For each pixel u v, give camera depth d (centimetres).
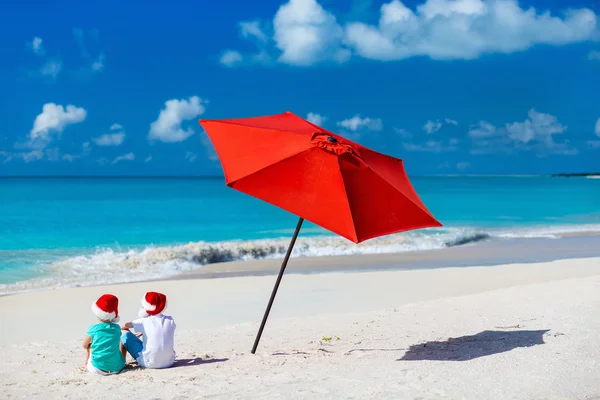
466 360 603
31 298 1266
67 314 1130
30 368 667
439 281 1433
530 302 951
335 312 1117
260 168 568
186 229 3075
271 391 505
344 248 2159
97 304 620
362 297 1257
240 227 3200
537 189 8869
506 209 4569
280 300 1234
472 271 1569
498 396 473
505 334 734
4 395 528
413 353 662
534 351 625
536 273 1534
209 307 1180
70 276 1642
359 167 600
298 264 1848
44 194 6319
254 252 2056
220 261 1964
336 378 545
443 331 798
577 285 1061
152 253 1928
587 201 5578
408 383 516
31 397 519
